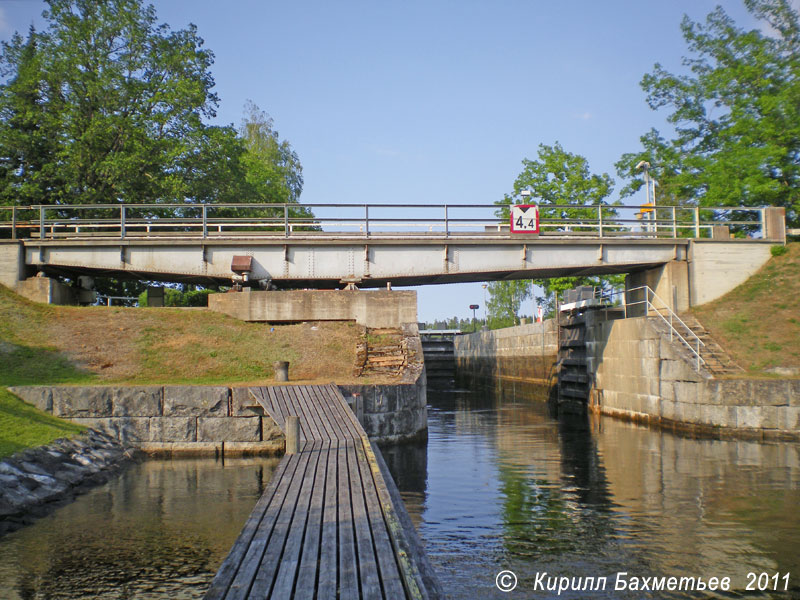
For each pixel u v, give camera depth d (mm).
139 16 39469
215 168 40375
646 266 31219
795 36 39438
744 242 31250
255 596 6520
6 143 36656
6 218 36844
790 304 28609
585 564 10648
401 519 9773
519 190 47656
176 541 11258
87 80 37344
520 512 13805
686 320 29406
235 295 27766
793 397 23953
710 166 39406
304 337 26812
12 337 24016
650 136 44250
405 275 28734
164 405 20109
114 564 10141
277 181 58812
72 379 22031
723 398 24812
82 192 38219
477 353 70125
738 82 40375
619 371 32375
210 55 41938
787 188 38375
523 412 37312
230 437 20156
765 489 15844
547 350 46219
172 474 17109
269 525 9195
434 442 24391
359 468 13164
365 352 25797
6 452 14906
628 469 18578
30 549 10859
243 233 29062
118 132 38000
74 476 15602
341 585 6777
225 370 24078
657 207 31281
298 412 18781
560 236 30141
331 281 29438
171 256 28156
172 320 26859
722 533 12297
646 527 12727
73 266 27953
